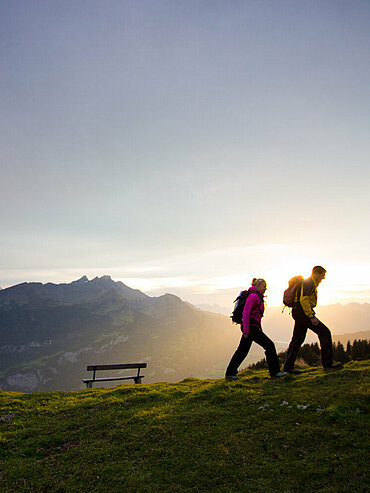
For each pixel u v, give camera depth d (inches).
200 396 376.2
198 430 281.4
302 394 325.4
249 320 424.8
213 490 200.8
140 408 366.9
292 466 213.5
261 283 433.4
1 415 394.9
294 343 428.5
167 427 294.5
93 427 323.6
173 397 401.4
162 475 223.1
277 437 250.2
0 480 239.9
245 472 214.1
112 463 246.5
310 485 192.2
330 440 235.1
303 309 410.6
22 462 267.4
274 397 331.3
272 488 194.7
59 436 311.4
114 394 460.4
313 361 602.9
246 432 266.7
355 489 182.4
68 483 226.1
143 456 251.8
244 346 437.4
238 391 371.9
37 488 226.1
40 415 391.9
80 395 498.3
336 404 285.7
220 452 241.9
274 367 417.4
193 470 224.4
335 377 369.4
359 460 207.6
